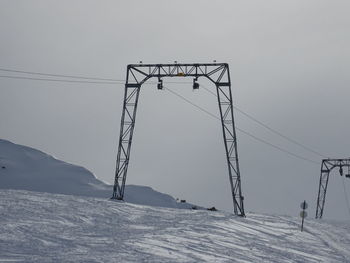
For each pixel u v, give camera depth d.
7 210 57.28
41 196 79.56
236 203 106.31
